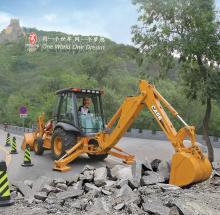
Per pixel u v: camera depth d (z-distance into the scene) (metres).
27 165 13.93
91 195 7.31
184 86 16.22
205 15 13.94
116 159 15.61
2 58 188.62
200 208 5.72
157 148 22.25
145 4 15.05
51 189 7.87
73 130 13.77
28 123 56.47
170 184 7.98
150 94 10.59
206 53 14.12
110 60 71.38
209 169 7.93
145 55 15.39
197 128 36.28
